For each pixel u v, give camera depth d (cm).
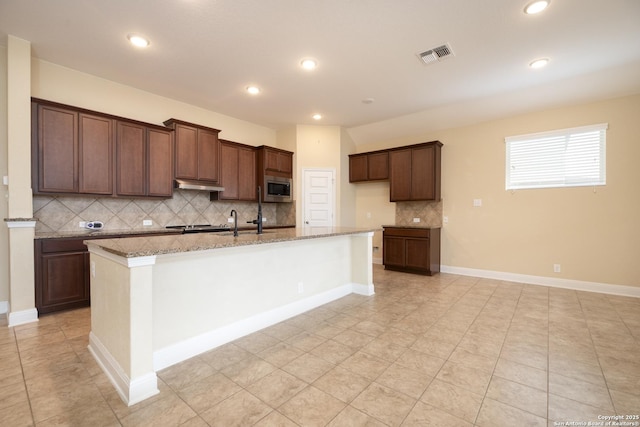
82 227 363
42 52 313
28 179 291
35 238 292
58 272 305
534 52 310
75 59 328
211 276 237
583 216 404
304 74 363
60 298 306
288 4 239
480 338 255
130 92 400
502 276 468
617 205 382
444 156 528
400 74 361
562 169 421
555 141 427
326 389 182
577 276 409
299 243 317
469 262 500
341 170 591
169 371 202
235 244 211
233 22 262
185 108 461
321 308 334
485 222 484
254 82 385
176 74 364
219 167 478
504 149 467
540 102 421
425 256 498
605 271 390
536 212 439
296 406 166
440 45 299
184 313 220
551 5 237
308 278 329
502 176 468
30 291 287
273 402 170
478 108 461
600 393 178
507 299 366
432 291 403
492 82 382
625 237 378
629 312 317
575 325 283
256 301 272
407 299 367
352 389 182
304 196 574
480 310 326
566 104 413
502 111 455
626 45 296
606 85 371
